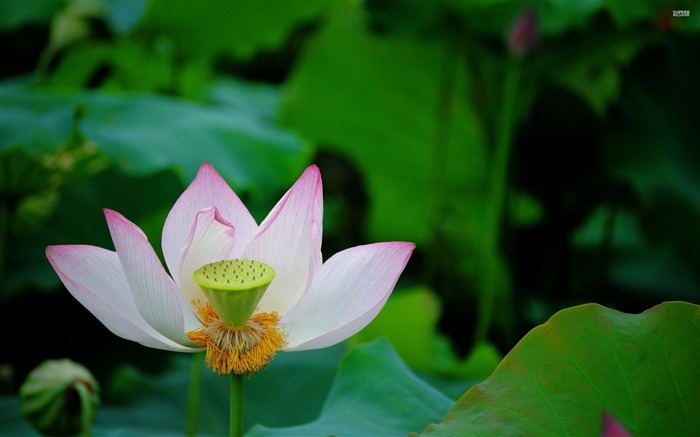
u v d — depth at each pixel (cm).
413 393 156
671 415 144
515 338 305
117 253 145
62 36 291
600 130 304
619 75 295
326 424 154
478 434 144
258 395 197
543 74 298
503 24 280
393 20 287
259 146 269
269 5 305
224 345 144
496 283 299
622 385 145
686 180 267
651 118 274
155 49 311
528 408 145
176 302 143
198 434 191
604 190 302
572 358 146
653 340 146
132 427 190
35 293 240
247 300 143
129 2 287
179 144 247
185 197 148
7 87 276
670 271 308
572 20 267
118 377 202
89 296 144
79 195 254
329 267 147
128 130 246
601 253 308
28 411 171
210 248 146
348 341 216
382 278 146
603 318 146
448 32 294
